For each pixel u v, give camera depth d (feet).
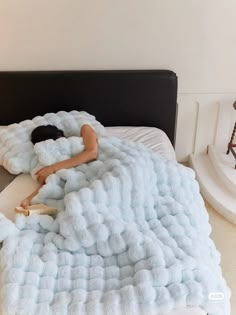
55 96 6.97
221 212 6.63
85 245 3.96
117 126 7.27
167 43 6.92
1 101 7.01
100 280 3.55
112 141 5.69
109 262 3.82
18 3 6.47
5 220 4.15
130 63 7.09
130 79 6.82
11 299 3.26
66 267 3.71
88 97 6.98
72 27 6.72
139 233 3.97
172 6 6.56
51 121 6.25
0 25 6.67
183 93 7.45
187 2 6.53
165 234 4.06
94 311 3.17
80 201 4.29
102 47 6.91
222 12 6.64
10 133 6.03
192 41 6.91
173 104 7.08
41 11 6.56
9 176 5.60
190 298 3.32
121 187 4.51
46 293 3.37
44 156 5.38
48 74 6.81
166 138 6.71
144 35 6.82
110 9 6.56
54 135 5.76
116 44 6.89
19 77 6.81
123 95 6.96
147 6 6.55
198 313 3.28
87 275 3.64
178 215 4.38
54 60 7.02
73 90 6.90
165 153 6.02
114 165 4.88
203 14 6.65
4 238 3.97
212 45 6.96
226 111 7.62
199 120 7.72
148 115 7.17
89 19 6.64
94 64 7.08
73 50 6.93
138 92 6.93
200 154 8.07
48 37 6.81
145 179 4.69
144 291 3.29
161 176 4.92
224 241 6.09
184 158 8.10
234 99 7.48
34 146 5.57
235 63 7.14
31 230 4.22
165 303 3.26
